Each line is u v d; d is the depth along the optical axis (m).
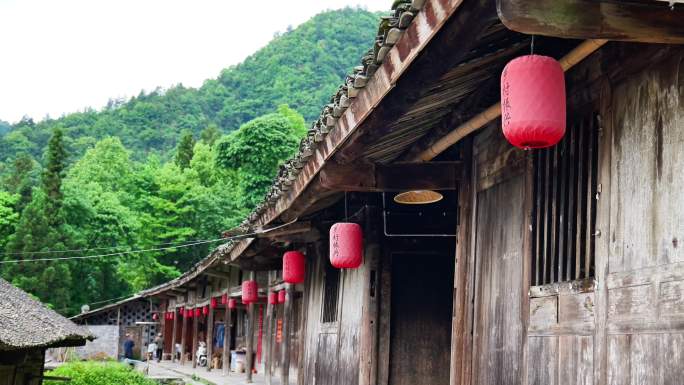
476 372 7.67
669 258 4.71
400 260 11.72
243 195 40.94
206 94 106.88
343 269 12.90
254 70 108.81
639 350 4.92
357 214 11.90
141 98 110.62
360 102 6.20
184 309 36.28
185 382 23.70
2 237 44.22
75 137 96.94
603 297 5.40
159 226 49.06
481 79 6.61
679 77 4.73
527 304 6.62
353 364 11.71
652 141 4.97
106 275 45.47
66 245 42.75
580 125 6.04
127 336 40.69
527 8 3.98
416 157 8.58
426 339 11.56
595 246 5.59
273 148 40.84
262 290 22.34
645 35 4.10
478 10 4.47
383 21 5.18
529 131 4.38
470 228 8.13
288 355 16.36
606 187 5.49
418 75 5.60
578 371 5.68
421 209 11.62
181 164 61.00
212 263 21.31
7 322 9.69
